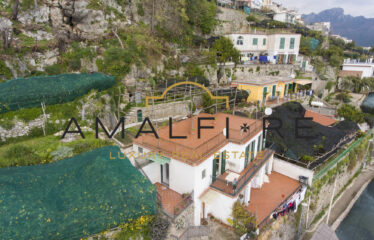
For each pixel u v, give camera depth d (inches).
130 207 430.0
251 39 1802.4
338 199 975.0
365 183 1098.7
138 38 1116.5
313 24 3415.4
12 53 846.5
